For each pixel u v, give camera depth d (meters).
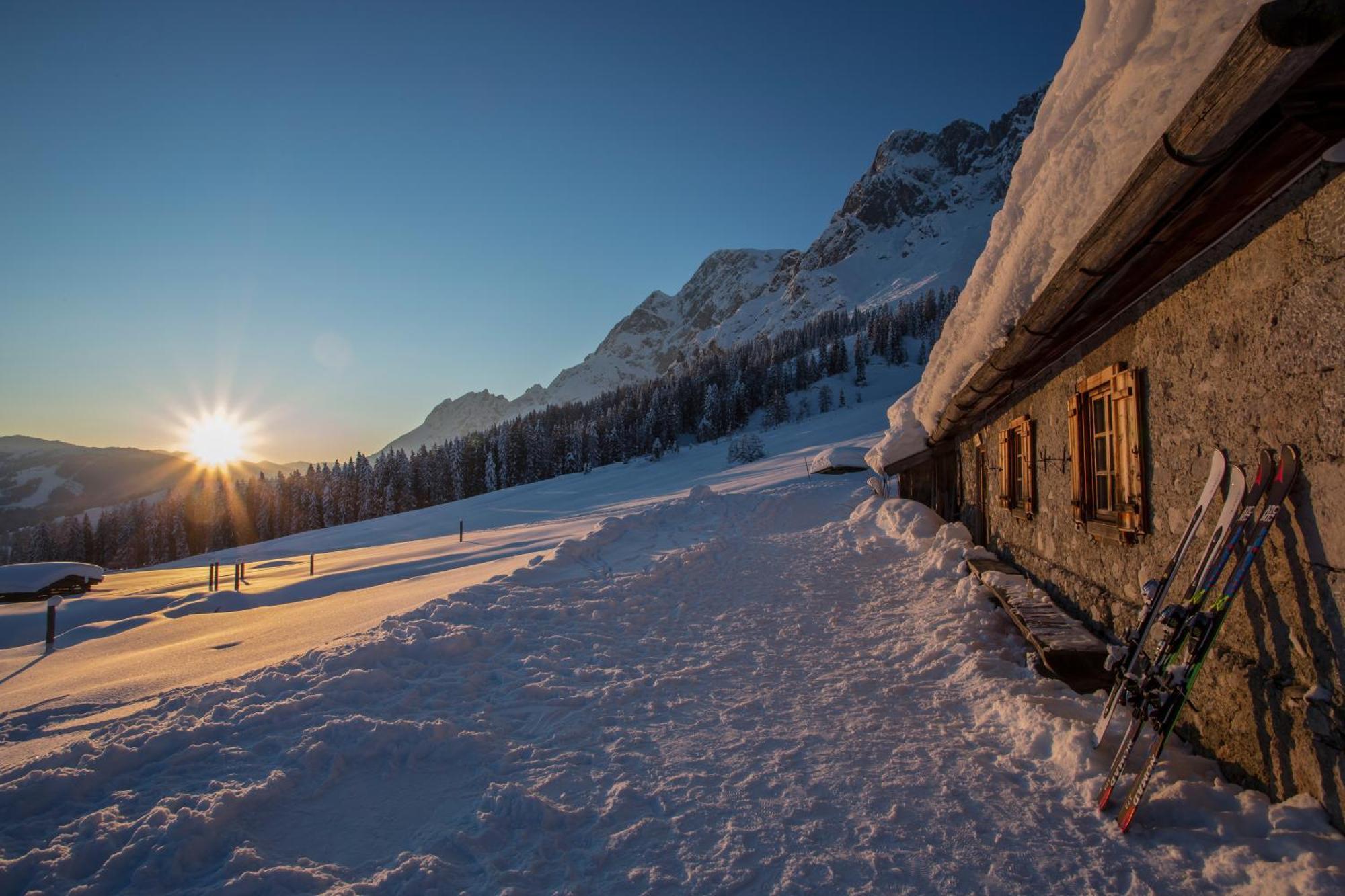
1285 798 2.39
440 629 5.55
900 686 4.21
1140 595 3.66
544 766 3.31
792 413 103.75
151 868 2.50
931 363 7.09
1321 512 2.25
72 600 15.08
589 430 96.31
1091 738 3.01
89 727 4.03
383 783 3.19
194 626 9.38
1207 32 1.79
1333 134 1.95
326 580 15.91
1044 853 2.41
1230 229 2.68
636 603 6.75
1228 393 2.77
